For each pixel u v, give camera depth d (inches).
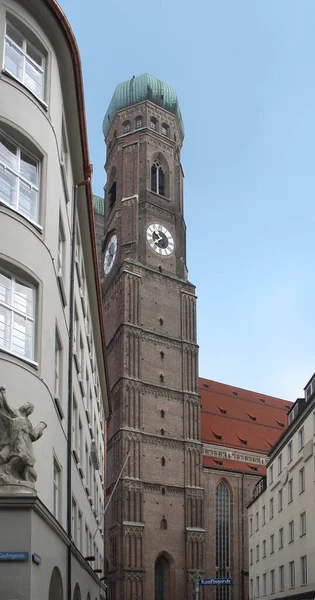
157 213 4010.8
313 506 1734.7
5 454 641.0
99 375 2055.9
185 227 4173.2
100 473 2030.0
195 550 3405.5
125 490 3280.0
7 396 693.3
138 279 3745.1
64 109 1007.6
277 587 2123.5
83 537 1294.3
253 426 4343.0
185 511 3449.8
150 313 3735.2
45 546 700.7
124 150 4158.5
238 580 3617.1
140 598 3159.5
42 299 779.4
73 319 1120.8
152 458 3442.4
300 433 1921.8
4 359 699.4
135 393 3501.5
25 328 753.0
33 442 707.4
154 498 3376.0
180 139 4394.7
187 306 3895.2
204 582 2380.7
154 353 3661.4
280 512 2124.8
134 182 4040.4
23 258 746.8
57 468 903.7
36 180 817.5
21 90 791.7
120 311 3678.6
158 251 3922.2
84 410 1355.8
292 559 1939.0
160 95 4288.9
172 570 3319.4
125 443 3373.5
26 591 607.8
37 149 808.3
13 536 617.6
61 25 875.4
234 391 4611.2
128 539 3208.7
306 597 1756.9
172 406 3614.7
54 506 878.4
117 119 4286.4
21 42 838.5
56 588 836.0
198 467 3577.8
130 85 4308.6
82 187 1200.2
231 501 3772.1
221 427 4173.2
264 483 2628.0
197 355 3816.4
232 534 3698.3
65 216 1006.4
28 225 765.9
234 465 3961.6
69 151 1085.8
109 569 3282.5
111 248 4025.6
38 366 754.8
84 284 1453.0
